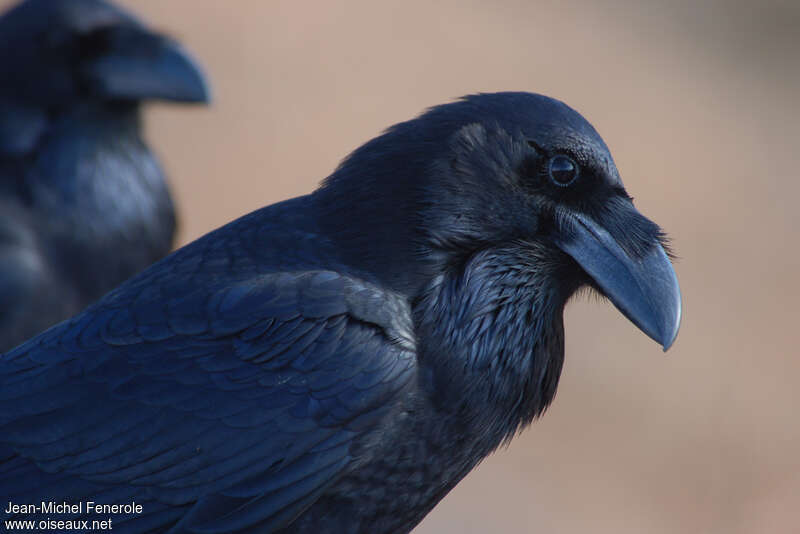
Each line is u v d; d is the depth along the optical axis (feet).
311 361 24.21
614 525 58.18
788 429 66.49
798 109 103.09
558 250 25.48
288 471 24.09
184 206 73.20
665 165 91.15
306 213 25.93
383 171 25.52
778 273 80.53
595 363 69.67
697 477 62.95
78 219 39.75
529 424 26.27
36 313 38.65
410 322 24.80
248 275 24.95
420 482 25.16
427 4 104.68
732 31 114.42
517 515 57.41
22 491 23.67
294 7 97.19
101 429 23.91
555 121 25.45
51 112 40.01
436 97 90.53
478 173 25.18
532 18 108.68
